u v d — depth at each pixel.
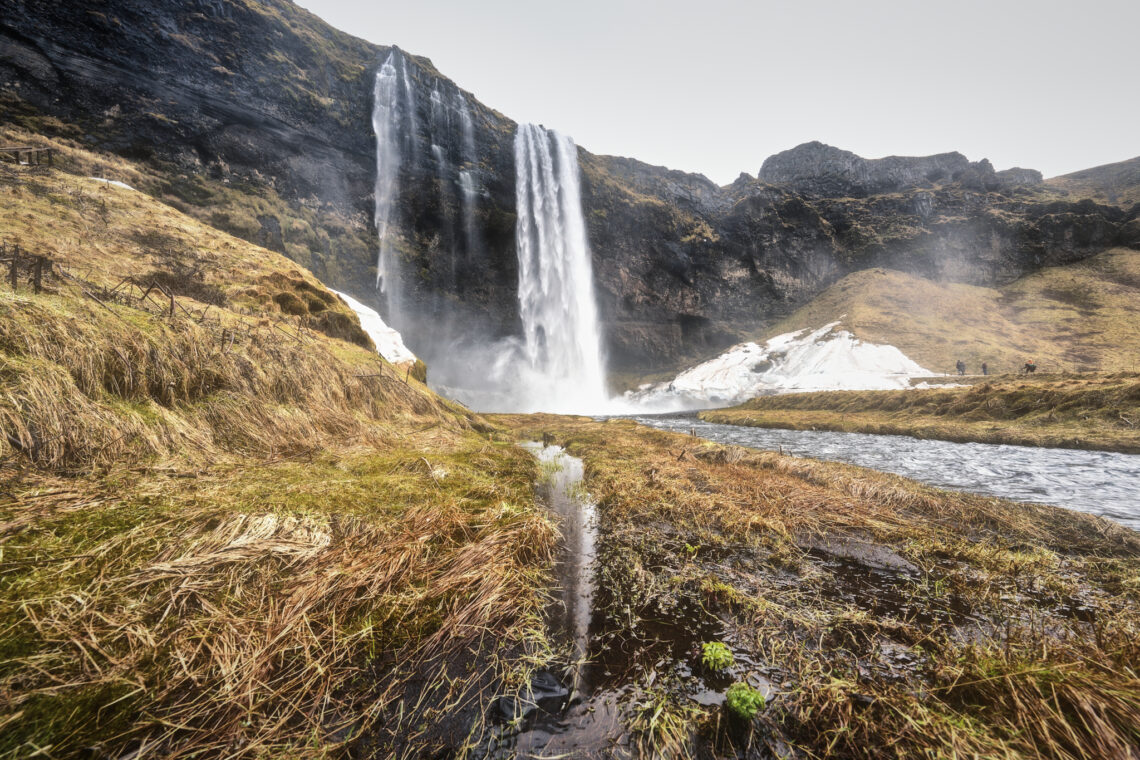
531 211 58.75
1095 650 2.59
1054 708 2.12
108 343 5.43
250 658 2.31
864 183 106.25
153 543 3.16
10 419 3.89
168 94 34.38
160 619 2.45
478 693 2.40
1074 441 14.34
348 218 45.03
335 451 6.90
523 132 61.19
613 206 66.31
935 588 4.02
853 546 5.06
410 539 3.92
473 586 3.34
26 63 28.25
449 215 52.03
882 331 54.66
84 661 2.07
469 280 55.09
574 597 3.78
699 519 5.92
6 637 2.08
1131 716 1.95
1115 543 5.32
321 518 4.07
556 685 2.56
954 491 8.46
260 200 36.84
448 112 53.47
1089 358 48.84
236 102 38.00
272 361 8.03
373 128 47.00
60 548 2.89
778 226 81.06
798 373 51.31
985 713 2.26
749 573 4.32
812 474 8.38
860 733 2.23
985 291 73.94
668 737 2.18
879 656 2.92
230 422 6.21
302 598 2.86
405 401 11.93
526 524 4.69
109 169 25.30
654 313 71.31
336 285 41.16
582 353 63.72
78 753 1.69
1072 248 80.62
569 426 21.42
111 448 4.50
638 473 8.52
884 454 14.03
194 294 10.75
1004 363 45.16
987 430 17.34
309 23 49.81
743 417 32.06
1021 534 5.59
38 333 4.80
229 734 1.90
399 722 2.15
